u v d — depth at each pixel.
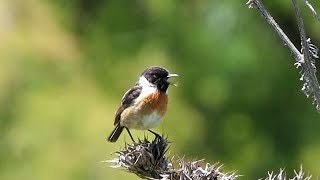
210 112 15.36
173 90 15.20
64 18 16.66
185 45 14.95
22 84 16.27
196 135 15.45
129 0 15.83
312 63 5.82
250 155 15.56
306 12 13.84
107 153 15.38
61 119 15.79
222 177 6.98
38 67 16.34
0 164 15.89
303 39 5.79
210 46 14.66
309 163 15.23
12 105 16.14
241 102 15.05
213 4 14.73
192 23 14.91
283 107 15.19
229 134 15.45
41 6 16.75
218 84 14.79
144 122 8.73
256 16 14.48
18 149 15.84
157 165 7.29
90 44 16.33
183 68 15.01
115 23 16.00
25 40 16.52
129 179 15.06
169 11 15.20
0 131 16.02
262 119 15.32
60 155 15.51
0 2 16.67
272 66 14.76
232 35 14.59
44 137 15.79
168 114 15.30
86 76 16.27
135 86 8.81
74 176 15.29
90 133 15.62
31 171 15.51
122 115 8.79
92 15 16.50
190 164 7.00
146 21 15.62
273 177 6.77
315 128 15.23
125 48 15.84
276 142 15.45
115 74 15.99
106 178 15.12
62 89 16.20
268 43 14.67
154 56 15.45
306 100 15.12
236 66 14.58
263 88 14.89
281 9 14.55
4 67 16.33
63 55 16.48
